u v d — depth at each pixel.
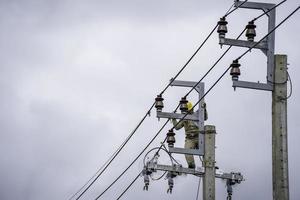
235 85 24.81
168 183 31.69
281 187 24.23
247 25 24.94
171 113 31.05
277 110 24.59
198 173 31.20
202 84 31.33
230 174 31.52
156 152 31.83
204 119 31.33
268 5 24.88
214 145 31.09
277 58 24.81
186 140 31.83
